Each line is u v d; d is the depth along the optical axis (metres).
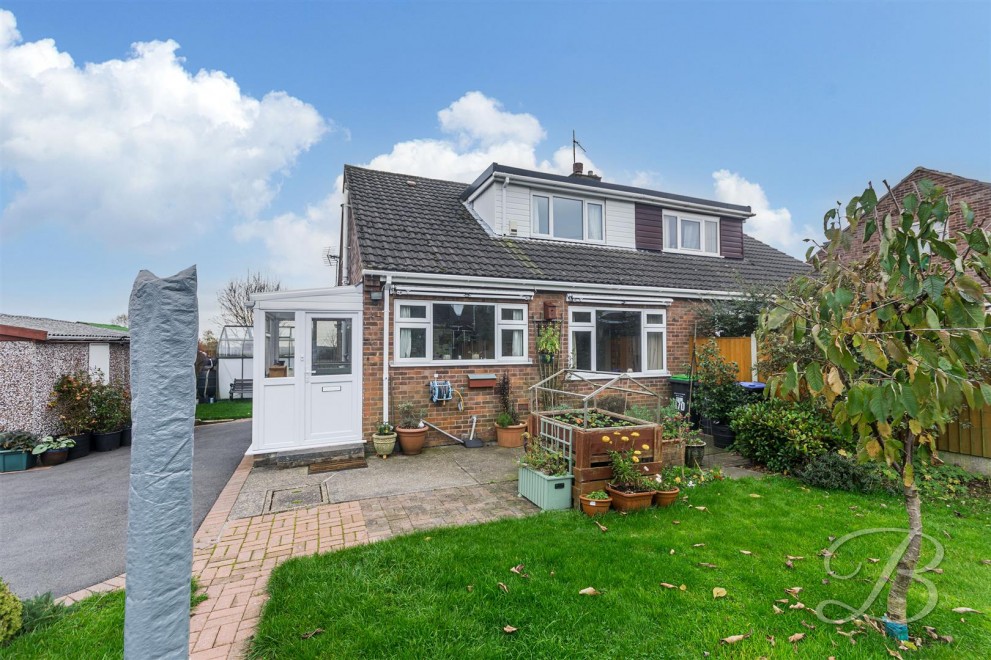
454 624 2.97
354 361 7.72
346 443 7.60
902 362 2.63
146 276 1.67
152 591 1.61
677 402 8.63
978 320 2.54
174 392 1.66
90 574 3.96
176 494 1.66
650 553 3.96
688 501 5.30
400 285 8.01
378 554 3.92
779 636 2.89
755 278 12.34
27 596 3.59
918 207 2.69
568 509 5.10
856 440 6.06
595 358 9.80
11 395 8.25
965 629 2.97
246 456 7.60
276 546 4.23
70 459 8.58
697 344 10.43
